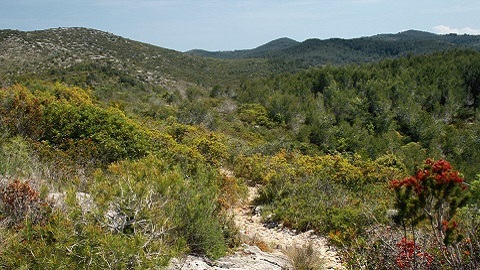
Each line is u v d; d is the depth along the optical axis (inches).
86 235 125.2
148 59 4163.4
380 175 390.9
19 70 2893.7
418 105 1883.6
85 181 226.8
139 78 3034.0
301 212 287.0
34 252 120.7
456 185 120.2
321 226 263.7
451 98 1936.5
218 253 170.2
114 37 4554.6
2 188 149.5
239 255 187.5
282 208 297.0
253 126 1355.8
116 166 230.2
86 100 553.9
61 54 3442.4
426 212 125.7
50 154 271.7
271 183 348.8
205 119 1055.6
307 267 184.7
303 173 379.9
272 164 429.4
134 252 123.6
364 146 1201.4
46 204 146.9
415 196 129.1
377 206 266.7
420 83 2239.2
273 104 1672.0
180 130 596.7
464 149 1365.7
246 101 1980.8
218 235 174.9
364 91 2042.3
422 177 123.3
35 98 348.8
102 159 295.6
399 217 140.9
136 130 344.5
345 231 246.1
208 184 252.8
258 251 200.8
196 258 163.3
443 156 1357.0
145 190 159.6
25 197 146.3
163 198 171.3
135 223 145.4
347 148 1218.6
